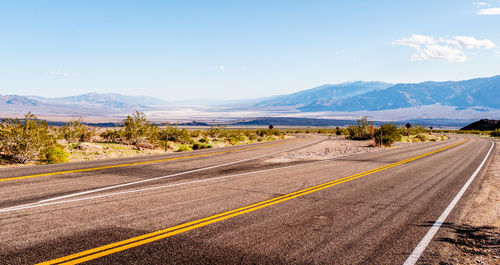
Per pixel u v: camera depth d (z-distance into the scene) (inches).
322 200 275.3
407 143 1344.7
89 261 144.4
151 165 487.2
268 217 220.1
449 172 477.4
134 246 162.9
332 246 171.0
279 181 366.6
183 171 433.1
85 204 239.8
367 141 1445.6
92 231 182.5
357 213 236.2
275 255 157.3
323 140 1584.6
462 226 212.5
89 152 676.7
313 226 203.3
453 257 161.6
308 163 564.7
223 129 1626.5
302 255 158.1
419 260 156.6
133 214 217.9
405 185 358.9
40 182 321.1
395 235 190.7
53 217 205.8
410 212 243.1
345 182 369.1
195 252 158.1
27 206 229.6
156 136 922.7
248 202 260.7
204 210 233.1
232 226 198.8
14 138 509.7
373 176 421.4
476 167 546.6
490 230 205.6
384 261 154.3
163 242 169.6
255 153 780.0
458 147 1086.4
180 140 1106.1
